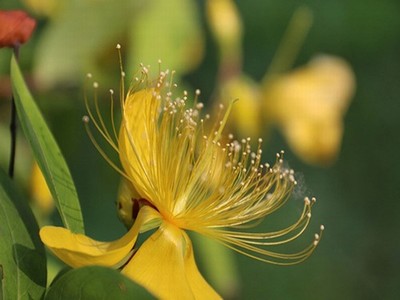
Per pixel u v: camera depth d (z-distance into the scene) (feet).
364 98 2.85
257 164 1.27
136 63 1.57
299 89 1.73
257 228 2.56
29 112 1.24
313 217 2.74
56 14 1.58
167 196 1.26
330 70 1.75
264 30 2.66
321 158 1.74
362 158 2.85
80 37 1.57
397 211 2.83
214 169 1.27
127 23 1.56
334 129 1.74
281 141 2.65
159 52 1.59
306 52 2.73
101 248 1.19
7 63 1.60
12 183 1.22
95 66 1.59
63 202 1.22
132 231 1.22
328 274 2.68
